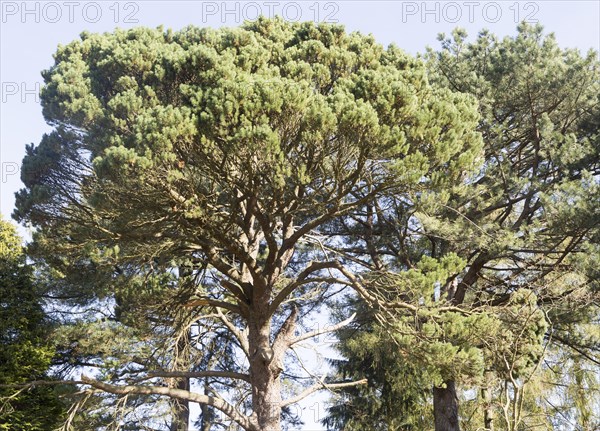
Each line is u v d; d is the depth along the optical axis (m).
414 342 15.07
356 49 19.22
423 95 17.06
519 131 20.72
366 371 26.42
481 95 20.33
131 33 19.92
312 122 14.29
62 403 19.47
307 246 23.00
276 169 14.41
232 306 17.92
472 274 20.14
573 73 19.83
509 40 21.28
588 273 17.42
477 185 18.78
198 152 14.89
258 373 17.06
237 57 16.75
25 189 17.17
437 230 18.31
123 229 16.16
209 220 15.88
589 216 17.19
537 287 18.36
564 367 21.62
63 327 22.02
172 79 17.00
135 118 16.52
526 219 20.06
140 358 22.06
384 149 14.51
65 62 19.03
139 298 18.30
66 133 17.25
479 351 14.39
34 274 22.70
